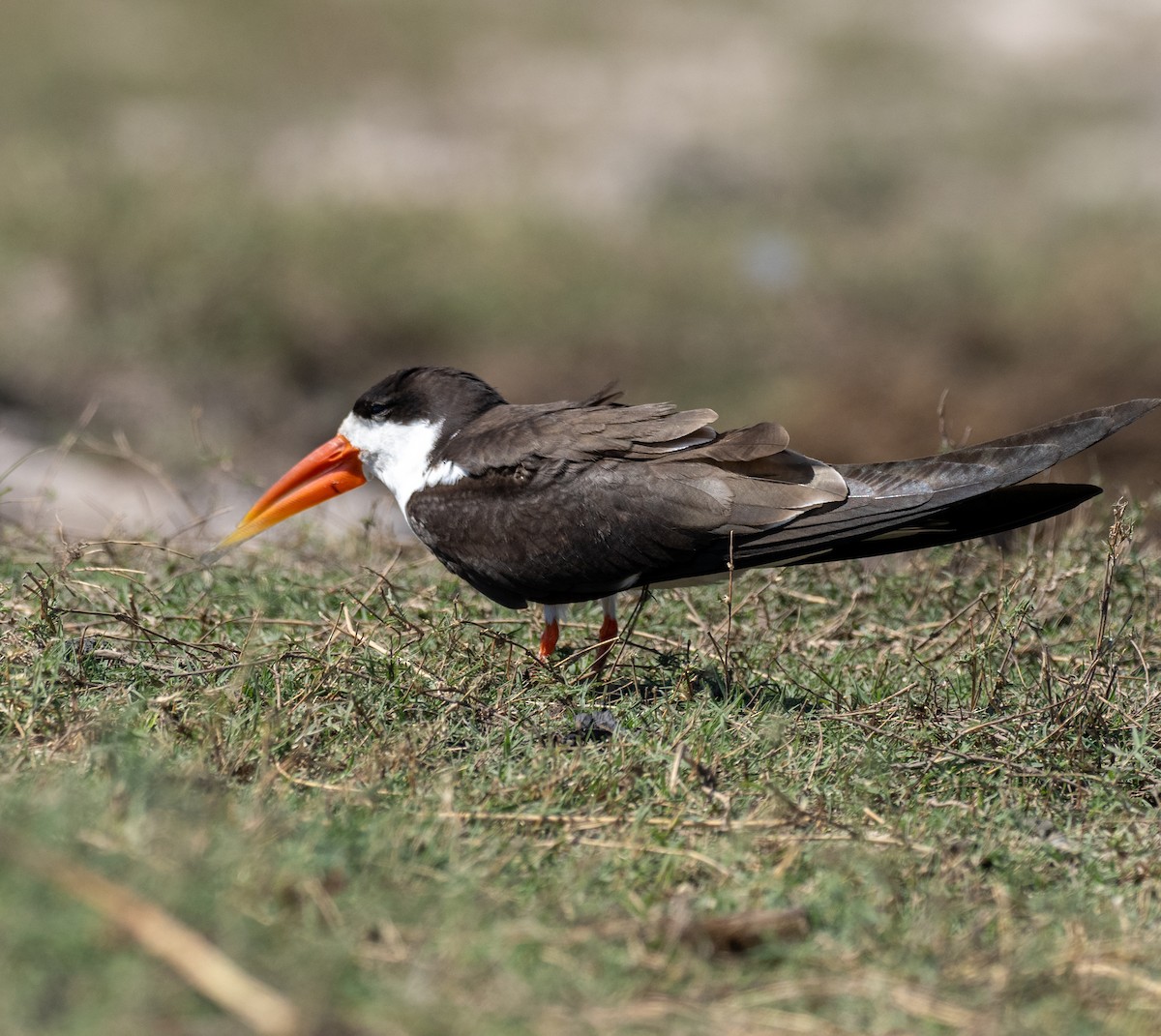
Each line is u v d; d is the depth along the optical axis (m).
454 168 37.66
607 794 7.86
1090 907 7.11
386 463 11.37
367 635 9.84
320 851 6.41
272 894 5.99
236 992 5.16
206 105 40.16
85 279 25.94
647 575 9.98
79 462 21.05
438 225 30.52
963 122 42.62
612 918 6.42
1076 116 44.09
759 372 27.27
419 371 11.27
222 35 43.91
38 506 15.51
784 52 48.38
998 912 6.84
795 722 8.96
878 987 6.01
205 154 35.22
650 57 47.34
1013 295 27.78
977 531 9.72
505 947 5.93
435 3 48.62
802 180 37.59
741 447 9.85
